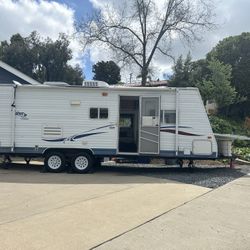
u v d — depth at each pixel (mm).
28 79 21562
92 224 7953
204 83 40750
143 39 30141
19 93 15492
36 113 15461
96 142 15367
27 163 17547
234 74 51531
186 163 18016
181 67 52250
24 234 7176
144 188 11773
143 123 15328
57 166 15312
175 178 13914
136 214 8828
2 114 15500
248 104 49969
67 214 8570
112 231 7594
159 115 15281
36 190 11180
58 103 15453
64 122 15414
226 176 14586
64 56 56875
